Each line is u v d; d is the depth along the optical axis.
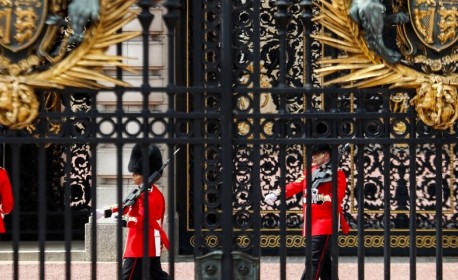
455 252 52.25
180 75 48.16
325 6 30.73
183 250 51.22
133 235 39.47
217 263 30.91
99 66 30.44
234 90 31.02
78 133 30.94
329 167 40.62
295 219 52.81
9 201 43.78
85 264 50.91
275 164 52.88
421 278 46.75
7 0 30.17
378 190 53.72
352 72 30.86
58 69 30.25
